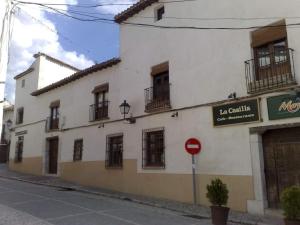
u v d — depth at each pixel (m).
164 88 13.91
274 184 9.90
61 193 13.96
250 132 10.34
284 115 9.53
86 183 17.34
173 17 13.76
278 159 9.91
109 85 16.91
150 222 8.54
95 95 17.89
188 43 12.91
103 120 16.84
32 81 25.03
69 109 19.95
